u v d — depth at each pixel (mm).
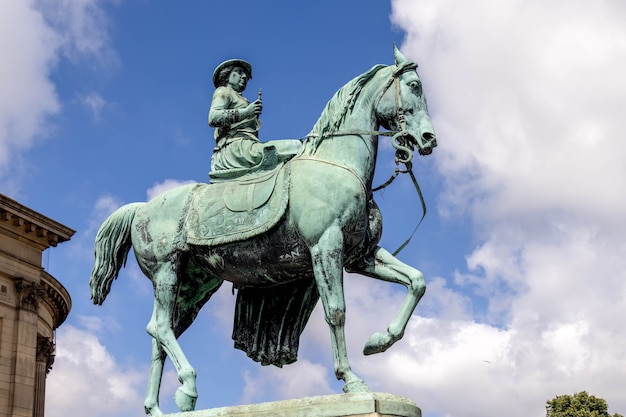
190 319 7902
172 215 7570
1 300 31625
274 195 6984
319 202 6680
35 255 33656
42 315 37844
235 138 7668
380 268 6922
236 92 7969
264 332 7480
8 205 31797
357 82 7184
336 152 6988
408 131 6984
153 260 7566
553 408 40812
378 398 5855
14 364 31328
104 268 7867
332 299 6480
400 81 7102
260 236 6969
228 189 7363
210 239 7203
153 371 7430
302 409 5980
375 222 7078
